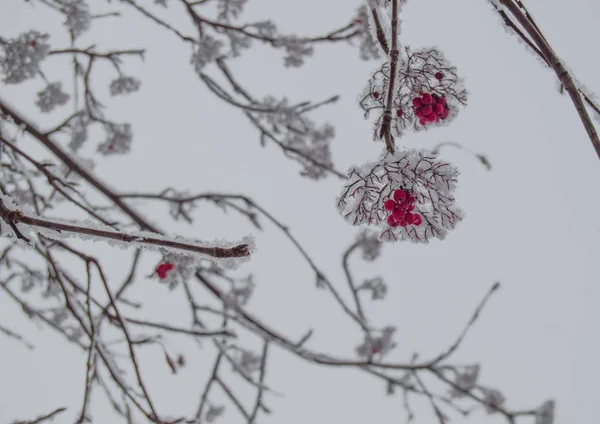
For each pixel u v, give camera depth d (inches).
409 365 167.6
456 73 84.4
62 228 71.2
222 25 178.2
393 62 74.7
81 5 156.1
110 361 122.2
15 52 145.6
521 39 79.8
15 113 154.5
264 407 173.0
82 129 175.6
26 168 165.3
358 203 73.0
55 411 113.3
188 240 68.1
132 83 180.2
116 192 165.3
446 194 71.4
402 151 71.4
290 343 172.4
